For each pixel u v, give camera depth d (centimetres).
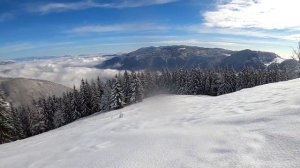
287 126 506
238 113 823
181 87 8150
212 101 1460
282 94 1005
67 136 1213
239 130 568
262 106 843
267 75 7850
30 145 1239
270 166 376
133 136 773
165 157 502
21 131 7306
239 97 1312
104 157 598
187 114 1098
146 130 848
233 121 670
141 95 7162
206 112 1023
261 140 475
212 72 8075
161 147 571
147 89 8469
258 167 382
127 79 7388
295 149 404
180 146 550
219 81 7731
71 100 7688
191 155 485
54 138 1288
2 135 3222
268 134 493
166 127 852
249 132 536
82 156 675
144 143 641
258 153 427
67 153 768
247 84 7638
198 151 498
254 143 471
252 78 7706
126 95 7319
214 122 729
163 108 1734
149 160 504
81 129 1427
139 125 1068
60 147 904
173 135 659
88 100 7669
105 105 7012
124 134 855
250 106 915
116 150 641
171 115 1188
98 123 1580
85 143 871
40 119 8181
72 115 7594
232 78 7631
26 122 8200
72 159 667
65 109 7844
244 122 627
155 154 530
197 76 7981
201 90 7969
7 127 3284
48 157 772
